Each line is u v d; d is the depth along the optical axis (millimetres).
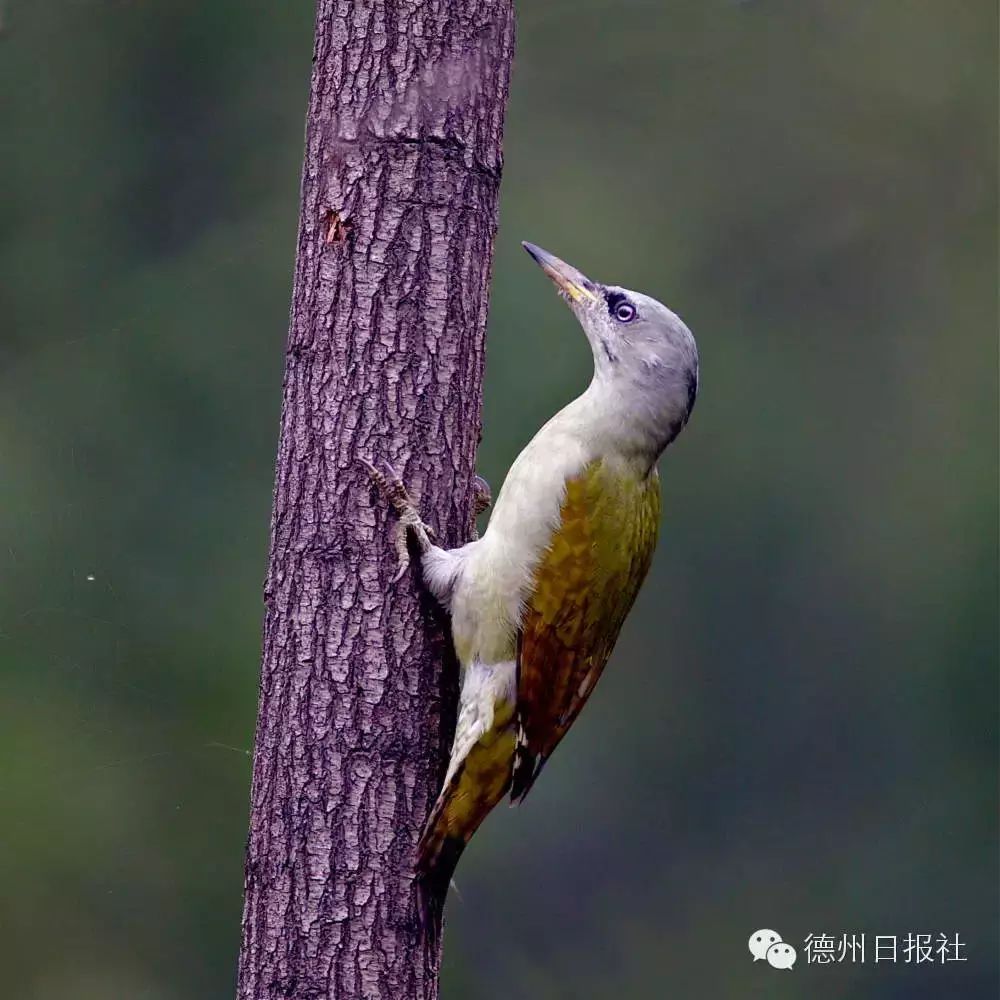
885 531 17391
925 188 17750
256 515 13727
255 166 14773
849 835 16688
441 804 6949
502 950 15758
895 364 17719
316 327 6875
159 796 12602
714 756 16859
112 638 12969
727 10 17125
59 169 14516
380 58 6863
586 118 17000
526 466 7648
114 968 12195
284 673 6832
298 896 6664
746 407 17438
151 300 14281
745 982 15891
